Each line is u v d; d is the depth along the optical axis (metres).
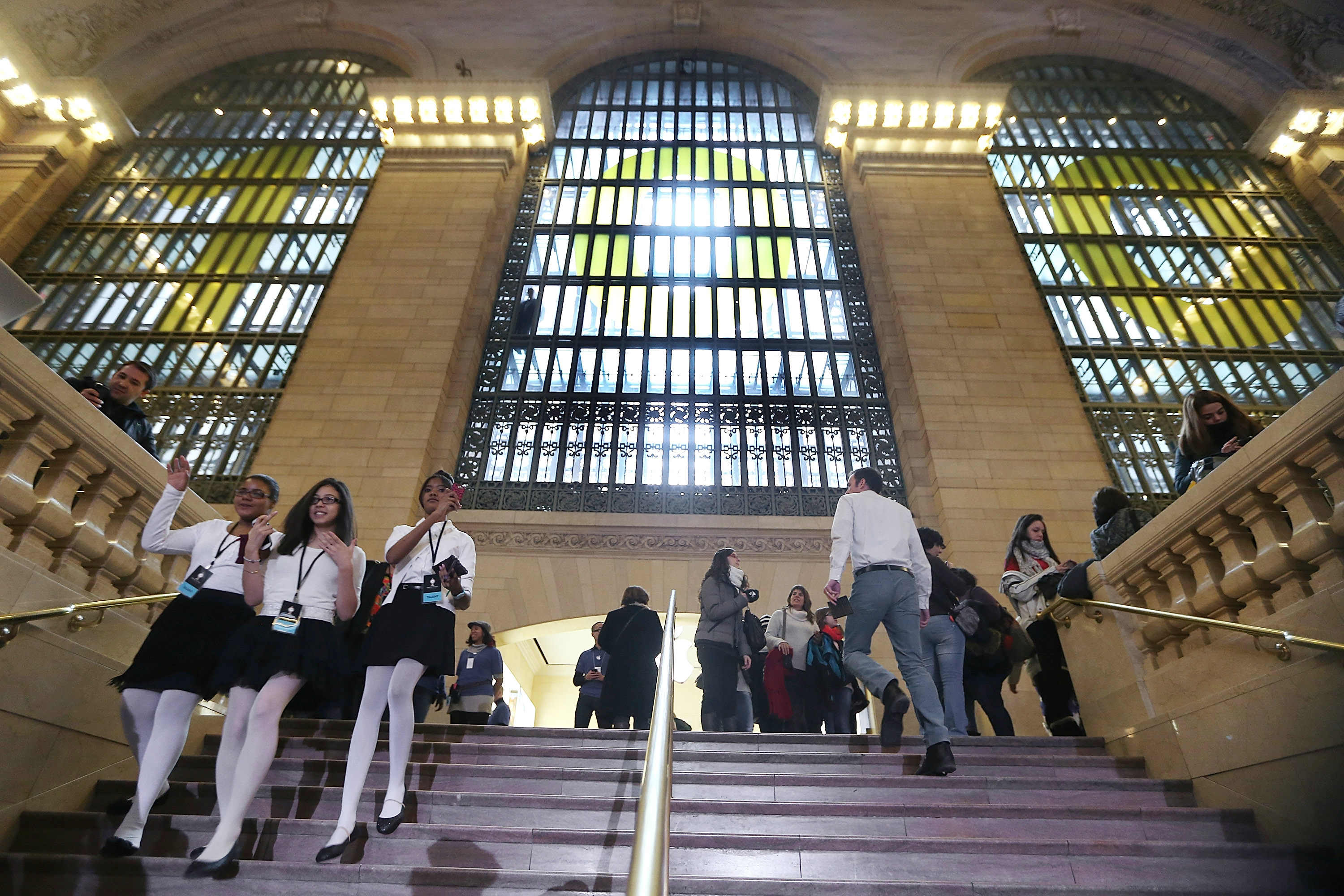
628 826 3.70
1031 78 19.44
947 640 5.14
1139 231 16.17
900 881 3.25
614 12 19.14
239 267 15.05
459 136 16.66
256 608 3.51
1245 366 13.87
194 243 15.48
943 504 11.66
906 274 14.42
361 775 3.25
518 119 16.73
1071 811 3.73
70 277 14.70
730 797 4.11
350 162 17.06
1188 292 14.97
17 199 15.31
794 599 6.94
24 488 3.70
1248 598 4.00
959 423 12.50
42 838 3.43
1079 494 11.82
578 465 12.67
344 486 3.70
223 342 13.82
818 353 14.24
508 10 19.28
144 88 18.23
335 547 3.43
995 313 13.91
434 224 15.09
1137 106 18.97
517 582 11.36
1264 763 3.67
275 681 3.16
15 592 3.51
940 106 16.72
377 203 15.52
